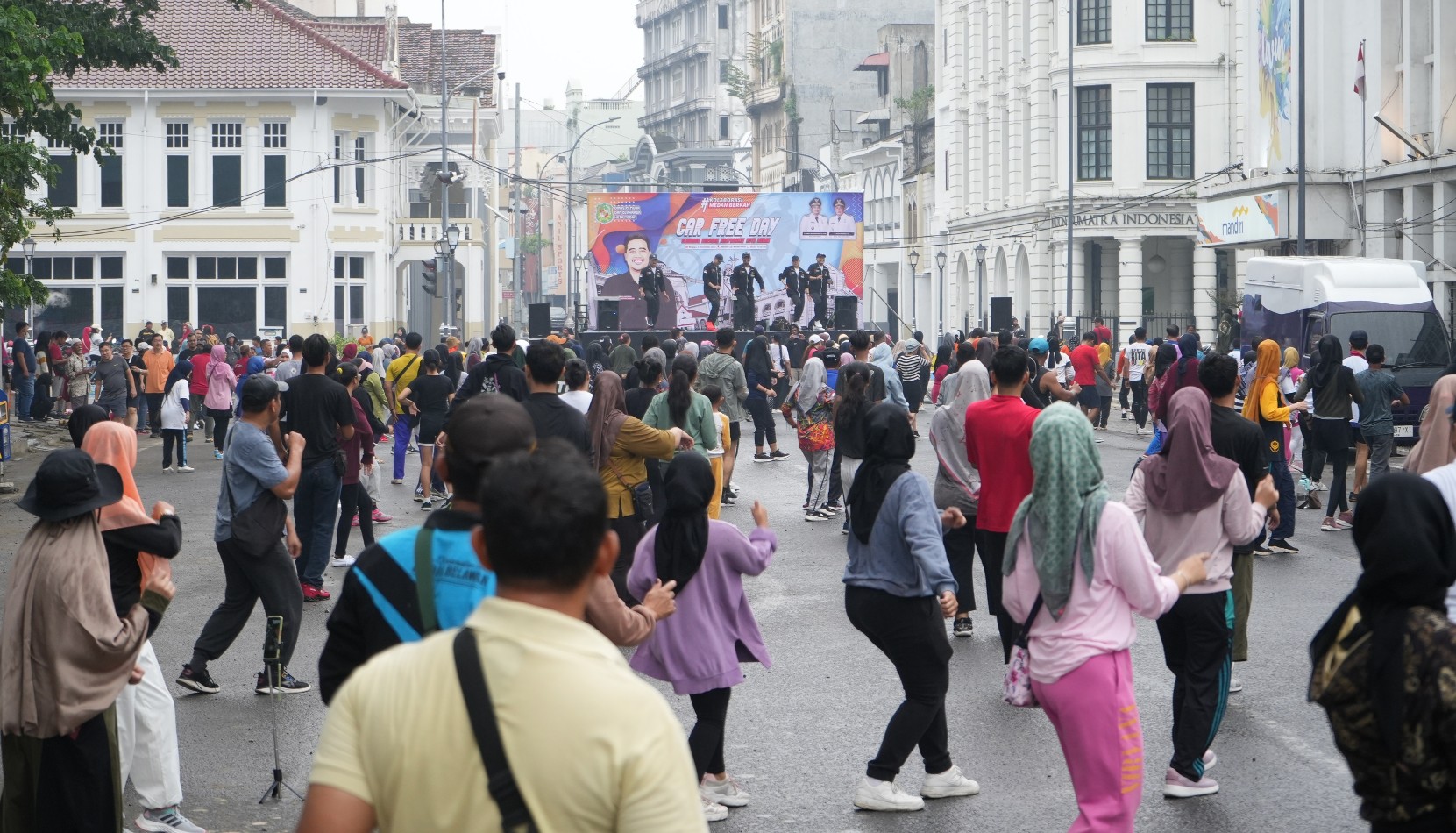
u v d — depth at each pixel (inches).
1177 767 310.5
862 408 661.3
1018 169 2476.6
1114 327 2293.3
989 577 411.8
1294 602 521.7
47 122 967.0
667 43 5925.2
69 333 2037.4
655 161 5196.9
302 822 122.9
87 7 1030.4
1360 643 165.2
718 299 1715.1
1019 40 2459.4
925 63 3486.7
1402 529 162.7
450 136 2689.5
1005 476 403.2
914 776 332.2
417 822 120.0
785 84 4188.0
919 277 3134.8
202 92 2010.3
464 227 2308.1
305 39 2096.5
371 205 2101.4
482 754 117.6
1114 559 247.6
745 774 332.8
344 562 624.1
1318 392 693.3
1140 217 2177.7
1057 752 345.1
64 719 239.6
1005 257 2517.2
